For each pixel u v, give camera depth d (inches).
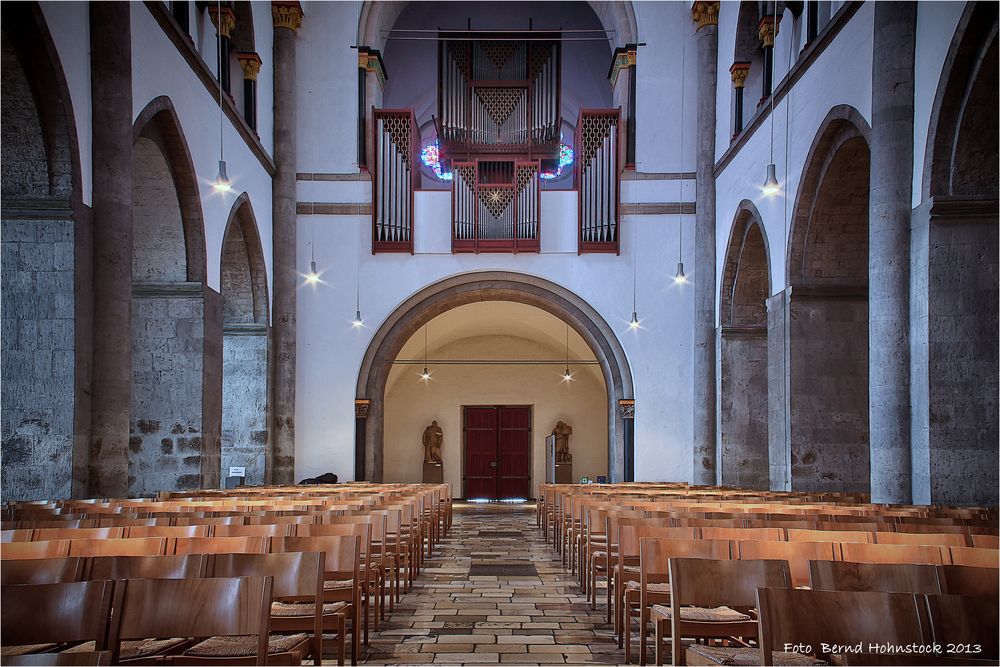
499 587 362.3
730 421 753.0
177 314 573.3
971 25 370.3
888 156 429.4
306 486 618.2
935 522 293.4
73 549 195.5
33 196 402.9
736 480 748.6
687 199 821.2
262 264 764.0
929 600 133.3
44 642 135.0
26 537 222.1
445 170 983.0
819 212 564.7
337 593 224.8
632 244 824.3
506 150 975.0
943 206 401.4
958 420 402.9
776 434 609.6
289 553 175.9
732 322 760.3
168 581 142.3
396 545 320.2
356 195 825.5
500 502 1115.3
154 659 157.3
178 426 569.6
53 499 398.0
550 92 973.8
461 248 822.5
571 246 829.8
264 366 774.5
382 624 283.9
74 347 404.5
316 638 176.7
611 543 291.1
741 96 729.0
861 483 575.2
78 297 408.8
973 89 384.8
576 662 234.7
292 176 809.5
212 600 141.8
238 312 776.9
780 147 607.2
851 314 580.7
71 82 405.4
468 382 1186.6
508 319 1119.0
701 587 174.2
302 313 815.7
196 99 568.4
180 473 566.9
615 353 821.2
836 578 163.6
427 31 1035.9
